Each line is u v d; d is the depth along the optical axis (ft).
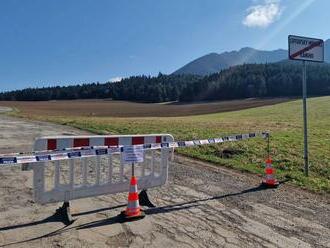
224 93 438.40
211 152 46.80
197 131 71.67
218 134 66.59
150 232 19.72
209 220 21.97
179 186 29.55
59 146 22.21
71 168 22.44
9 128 77.41
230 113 205.98
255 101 341.62
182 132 69.87
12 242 17.92
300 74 420.36
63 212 21.86
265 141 55.01
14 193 26.13
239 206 25.00
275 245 18.93
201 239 19.12
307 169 35.29
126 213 21.52
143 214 21.89
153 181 25.53
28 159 19.66
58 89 538.47
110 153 22.44
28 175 31.42
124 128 78.79
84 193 22.95
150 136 25.84
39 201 21.56
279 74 442.09
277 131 75.36
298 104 231.50
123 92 505.25
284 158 42.37
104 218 21.50
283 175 34.88
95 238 18.70
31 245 17.63
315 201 27.27
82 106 343.87
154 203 24.71
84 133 71.77
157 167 36.24
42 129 77.41
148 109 291.58
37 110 256.11
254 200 26.63
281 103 262.67
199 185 30.27
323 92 405.59
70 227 20.01
